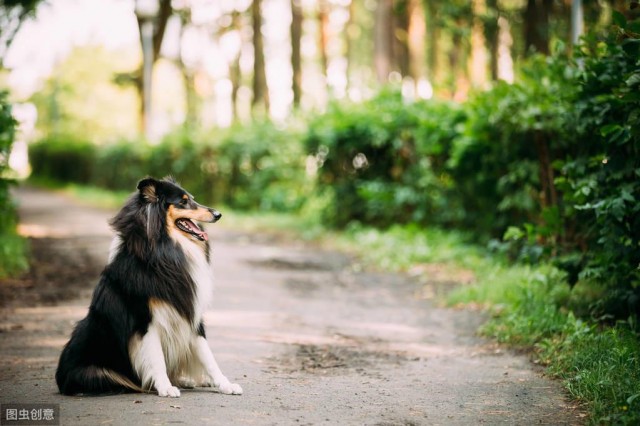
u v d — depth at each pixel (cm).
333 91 1812
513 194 1111
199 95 4381
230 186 2359
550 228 873
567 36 2017
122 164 3127
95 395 519
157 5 3083
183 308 524
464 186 1292
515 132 1051
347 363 666
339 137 1644
